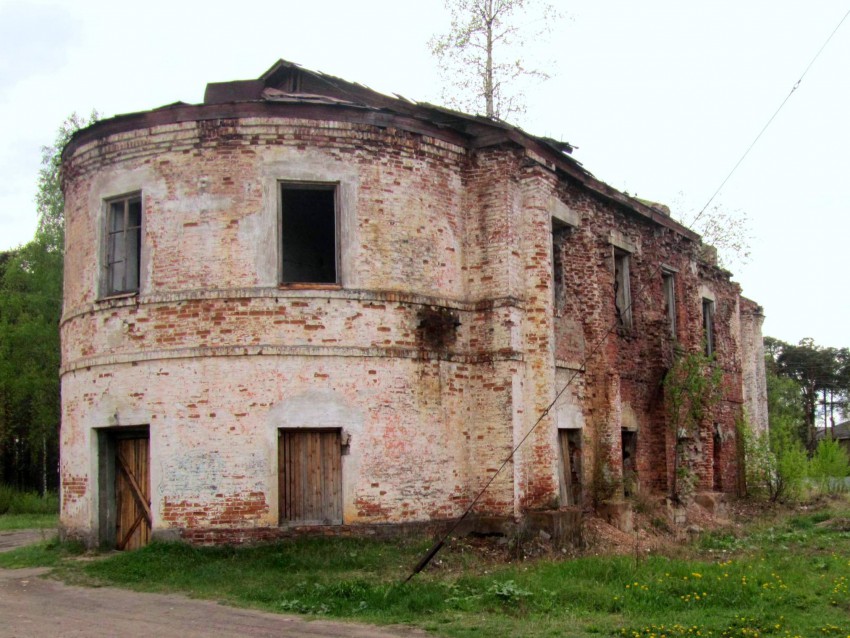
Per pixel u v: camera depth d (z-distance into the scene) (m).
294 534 13.91
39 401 34.81
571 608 10.39
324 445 14.44
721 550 16.12
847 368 79.44
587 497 18.17
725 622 9.58
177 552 13.37
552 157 17.41
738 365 29.11
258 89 16.50
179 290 14.38
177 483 13.96
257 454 13.96
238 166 14.55
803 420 73.69
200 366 14.15
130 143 15.04
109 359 14.73
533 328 16.23
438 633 9.22
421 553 13.64
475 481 15.52
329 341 14.40
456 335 15.74
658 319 22.03
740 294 31.58
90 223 15.55
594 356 19.00
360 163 14.96
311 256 18.12
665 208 27.14
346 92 17.55
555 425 16.41
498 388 15.58
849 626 9.45
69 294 16.12
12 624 9.67
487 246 16.06
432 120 16.05
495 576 12.09
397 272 15.06
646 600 10.66
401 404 14.80
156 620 9.84
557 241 18.70
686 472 21.70
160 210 14.68
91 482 14.95
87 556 14.36
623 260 21.36
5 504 30.72
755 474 27.42
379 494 14.41
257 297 14.25
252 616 10.04
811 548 16.55
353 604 10.51
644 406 21.27
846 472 36.59
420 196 15.50
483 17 28.34
